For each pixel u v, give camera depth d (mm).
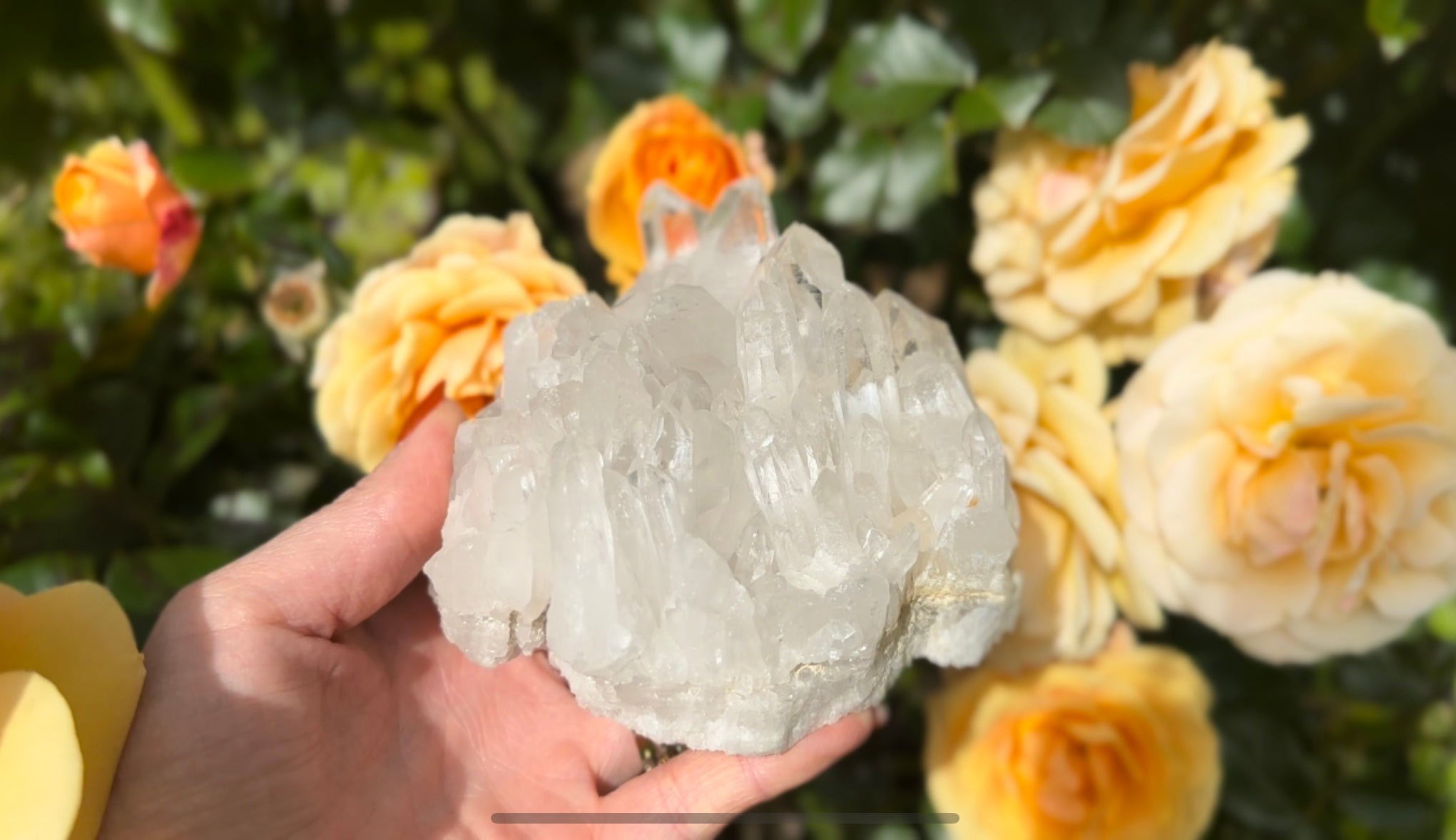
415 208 351
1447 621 321
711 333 239
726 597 207
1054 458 286
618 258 317
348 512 263
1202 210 285
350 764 263
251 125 412
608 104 454
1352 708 348
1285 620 276
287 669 243
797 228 247
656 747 303
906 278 400
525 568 220
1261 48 351
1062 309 300
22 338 332
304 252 337
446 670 290
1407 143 354
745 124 356
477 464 232
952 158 320
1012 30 305
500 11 458
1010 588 246
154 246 298
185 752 232
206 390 350
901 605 229
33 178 395
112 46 400
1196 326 279
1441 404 264
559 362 238
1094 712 309
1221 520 270
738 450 224
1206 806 316
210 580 250
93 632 222
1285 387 266
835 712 225
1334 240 348
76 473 327
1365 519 268
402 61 438
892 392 237
